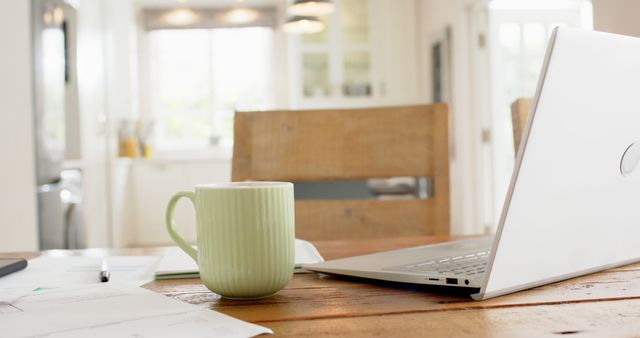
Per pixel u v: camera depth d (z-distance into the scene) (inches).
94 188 177.9
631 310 22.8
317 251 38.8
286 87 249.3
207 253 25.5
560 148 22.9
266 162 51.9
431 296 25.6
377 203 51.9
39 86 126.9
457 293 25.9
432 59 217.5
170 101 253.1
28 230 125.1
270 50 251.8
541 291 25.7
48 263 35.9
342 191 89.5
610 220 27.1
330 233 52.0
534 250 24.3
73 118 156.5
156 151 248.4
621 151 25.6
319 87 242.7
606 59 23.1
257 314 23.4
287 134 52.1
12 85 124.0
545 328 20.7
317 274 31.5
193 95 253.4
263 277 25.2
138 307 24.3
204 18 244.7
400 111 51.8
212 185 26.2
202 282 29.1
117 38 215.3
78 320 22.5
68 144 152.5
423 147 51.4
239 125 52.2
